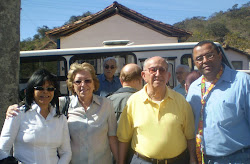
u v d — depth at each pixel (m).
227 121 2.51
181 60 5.82
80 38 15.35
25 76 5.62
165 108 2.78
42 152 2.47
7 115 2.47
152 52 5.82
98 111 2.95
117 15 15.54
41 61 5.70
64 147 2.68
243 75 2.55
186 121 2.85
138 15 15.42
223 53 5.50
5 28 3.25
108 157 2.98
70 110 2.95
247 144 2.51
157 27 15.73
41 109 2.59
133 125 2.88
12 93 3.30
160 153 2.66
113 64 5.20
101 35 15.50
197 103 2.79
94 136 2.85
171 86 5.79
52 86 2.57
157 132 2.69
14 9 3.34
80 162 2.80
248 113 2.48
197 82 2.90
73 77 2.94
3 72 3.23
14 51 3.34
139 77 3.53
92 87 2.96
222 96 2.55
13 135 2.42
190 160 2.80
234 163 2.50
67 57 5.73
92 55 5.77
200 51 2.66
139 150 2.76
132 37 15.70
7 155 2.32
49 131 2.52
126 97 3.38
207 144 2.61
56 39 15.59
